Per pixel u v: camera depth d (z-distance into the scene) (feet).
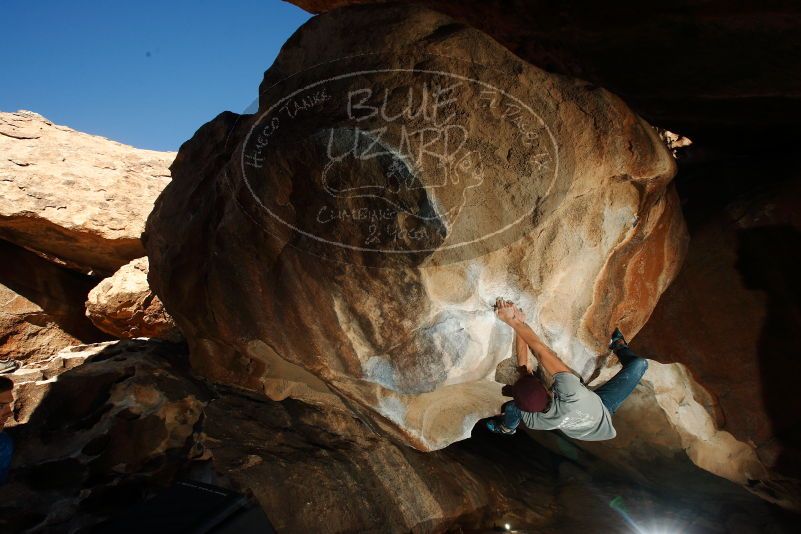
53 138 31.81
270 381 13.43
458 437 12.12
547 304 10.74
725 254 15.76
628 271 12.37
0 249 29.68
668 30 10.27
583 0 10.18
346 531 12.20
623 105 10.12
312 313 10.45
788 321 14.61
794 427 14.43
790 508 15.20
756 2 8.97
